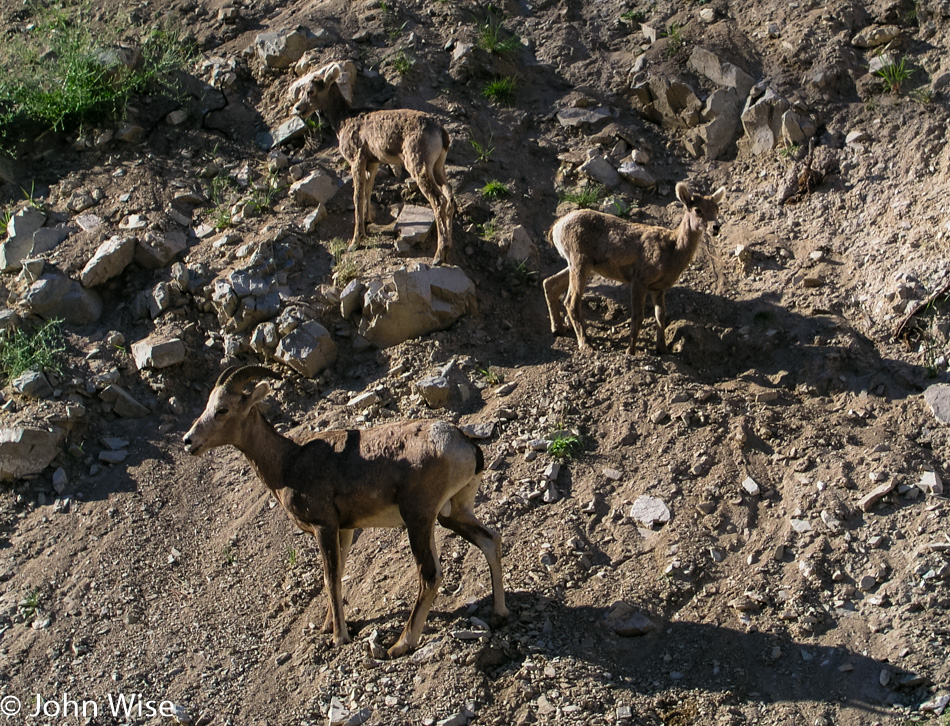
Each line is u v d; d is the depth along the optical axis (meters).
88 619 7.02
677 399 7.99
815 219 9.84
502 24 12.25
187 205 10.27
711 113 10.84
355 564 7.14
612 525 7.11
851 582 6.52
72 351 8.93
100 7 13.04
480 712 5.83
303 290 9.19
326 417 8.30
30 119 11.16
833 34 11.20
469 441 6.29
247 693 6.27
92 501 7.92
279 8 12.59
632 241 8.57
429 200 9.27
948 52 10.61
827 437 7.57
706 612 6.48
